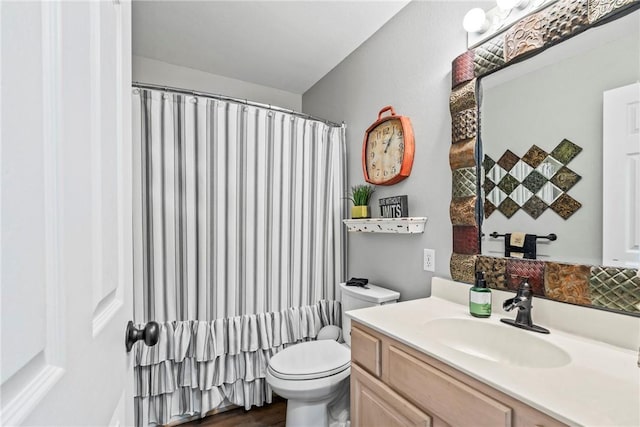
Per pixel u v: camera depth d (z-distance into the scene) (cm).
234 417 193
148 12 180
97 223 50
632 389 70
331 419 165
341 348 176
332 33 203
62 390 38
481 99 137
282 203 210
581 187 105
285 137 211
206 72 255
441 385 88
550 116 113
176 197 177
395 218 170
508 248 126
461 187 142
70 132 40
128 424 73
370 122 207
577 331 103
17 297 29
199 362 181
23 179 31
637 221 93
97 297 50
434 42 160
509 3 118
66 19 39
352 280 198
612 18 97
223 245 188
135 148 169
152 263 171
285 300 210
